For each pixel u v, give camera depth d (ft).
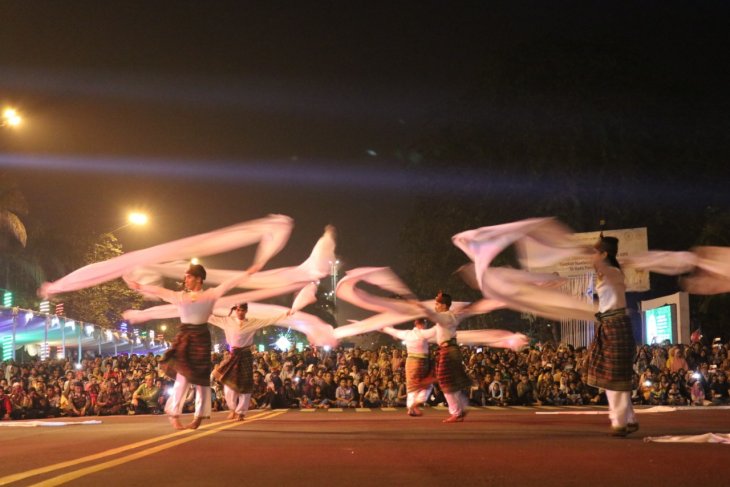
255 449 20.57
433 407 66.59
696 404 66.44
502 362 74.54
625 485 13.37
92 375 73.31
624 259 27.14
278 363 82.48
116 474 15.75
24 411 62.85
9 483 14.79
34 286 117.60
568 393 69.82
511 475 14.78
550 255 33.40
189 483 14.26
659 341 87.71
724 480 13.82
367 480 14.30
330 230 40.83
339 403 72.13
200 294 29.45
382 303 43.60
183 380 29.71
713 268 26.94
